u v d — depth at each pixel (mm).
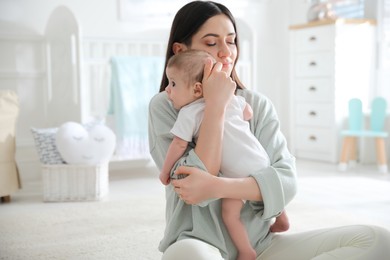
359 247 890
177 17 1103
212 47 1064
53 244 1975
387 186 3074
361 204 2607
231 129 1014
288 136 4828
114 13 3984
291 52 4309
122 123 3348
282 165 1005
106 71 3602
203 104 1009
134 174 3645
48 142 2824
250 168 993
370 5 4184
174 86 1020
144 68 3441
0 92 2836
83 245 1957
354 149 3744
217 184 909
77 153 2773
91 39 3805
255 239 1026
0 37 3432
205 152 934
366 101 4105
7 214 2510
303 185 3119
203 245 877
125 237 2062
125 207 2604
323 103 4043
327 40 3955
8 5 3541
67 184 2809
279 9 4781
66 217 2410
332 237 966
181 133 982
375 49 4129
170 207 1029
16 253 1862
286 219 1076
